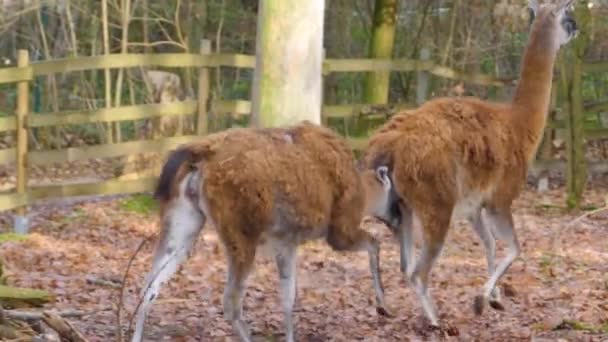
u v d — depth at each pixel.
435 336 7.93
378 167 8.12
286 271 7.42
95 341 7.30
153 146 13.70
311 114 12.41
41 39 19.98
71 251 11.05
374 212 8.12
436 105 8.41
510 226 8.60
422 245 8.22
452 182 8.20
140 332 7.01
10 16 18.95
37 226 12.45
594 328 8.15
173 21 19.80
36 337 6.54
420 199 8.15
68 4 18.70
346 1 20.70
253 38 20.88
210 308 8.70
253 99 12.52
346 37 20.83
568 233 12.83
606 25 18.17
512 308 8.93
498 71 20.08
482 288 8.80
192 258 10.79
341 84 20.41
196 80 19.72
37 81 19.72
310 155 7.34
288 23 12.25
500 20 19.31
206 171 7.00
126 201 13.77
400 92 19.58
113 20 19.66
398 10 20.22
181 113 14.09
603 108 16.33
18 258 10.48
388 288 9.73
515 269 10.66
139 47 20.11
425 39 20.08
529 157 8.69
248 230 7.08
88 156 13.03
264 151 7.14
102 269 10.20
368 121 15.93
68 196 12.66
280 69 12.27
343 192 7.55
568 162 14.52
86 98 19.94
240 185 7.00
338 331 8.06
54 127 19.28
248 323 8.26
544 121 8.76
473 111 8.42
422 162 8.12
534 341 7.65
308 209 7.30
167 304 8.80
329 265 10.68
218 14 20.66
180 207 7.07
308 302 9.08
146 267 10.37
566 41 8.85
